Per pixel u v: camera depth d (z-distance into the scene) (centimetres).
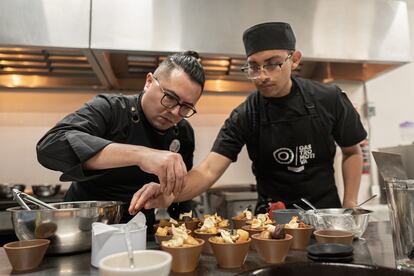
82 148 90
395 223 70
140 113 129
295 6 186
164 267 54
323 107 140
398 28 200
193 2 174
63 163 93
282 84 127
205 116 240
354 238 94
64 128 102
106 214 89
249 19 179
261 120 141
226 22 177
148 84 123
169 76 112
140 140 129
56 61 199
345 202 145
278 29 119
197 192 125
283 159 142
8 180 214
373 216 196
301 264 65
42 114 219
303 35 186
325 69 231
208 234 86
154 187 99
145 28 168
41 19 161
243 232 78
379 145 259
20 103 218
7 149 215
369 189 246
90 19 163
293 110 138
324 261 71
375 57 195
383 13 198
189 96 112
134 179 132
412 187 68
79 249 85
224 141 141
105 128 121
